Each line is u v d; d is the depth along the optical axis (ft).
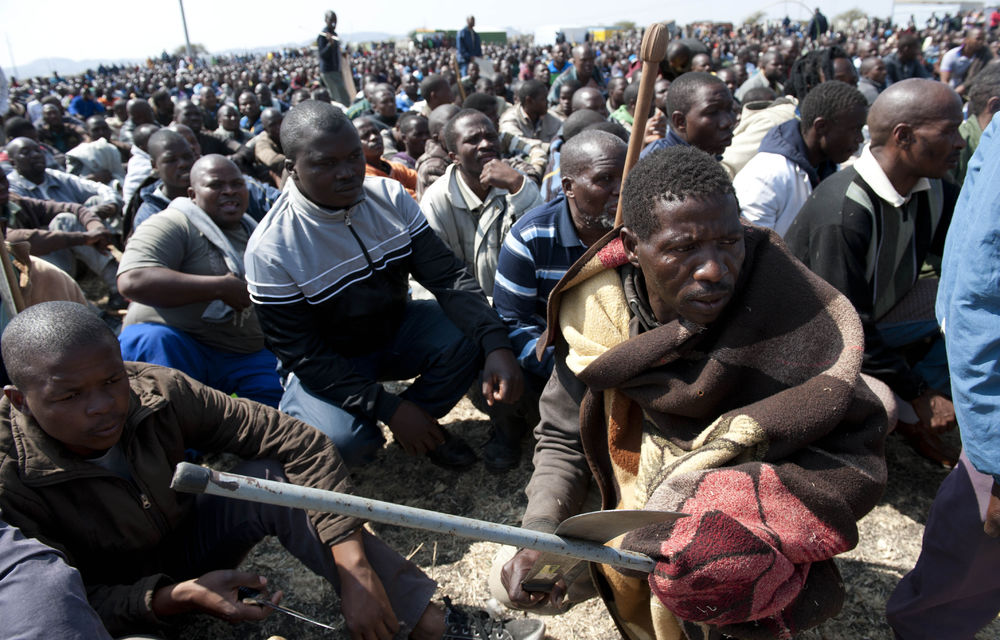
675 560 4.35
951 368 4.81
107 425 5.66
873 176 8.16
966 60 29.07
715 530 4.29
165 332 10.04
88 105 48.49
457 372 9.65
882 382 8.52
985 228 4.30
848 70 19.25
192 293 9.78
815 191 8.75
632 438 5.38
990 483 5.22
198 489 3.56
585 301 5.27
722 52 77.97
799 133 10.71
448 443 9.97
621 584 5.55
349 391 8.75
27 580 4.49
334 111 8.22
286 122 8.27
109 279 16.67
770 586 4.34
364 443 9.01
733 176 15.56
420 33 144.66
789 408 4.39
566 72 29.91
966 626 6.14
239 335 10.69
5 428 5.71
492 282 11.88
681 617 4.64
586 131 8.79
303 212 8.55
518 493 9.52
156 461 6.34
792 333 4.57
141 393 6.42
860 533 8.48
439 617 6.86
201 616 7.70
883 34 92.27
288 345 8.75
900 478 9.41
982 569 5.59
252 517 6.68
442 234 12.11
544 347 5.74
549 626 7.32
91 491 6.03
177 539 7.10
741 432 4.45
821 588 4.75
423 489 9.75
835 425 4.39
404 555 8.48
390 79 68.90
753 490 4.35
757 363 4.60
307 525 6.54
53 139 30.35
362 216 8.88
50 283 9.81
